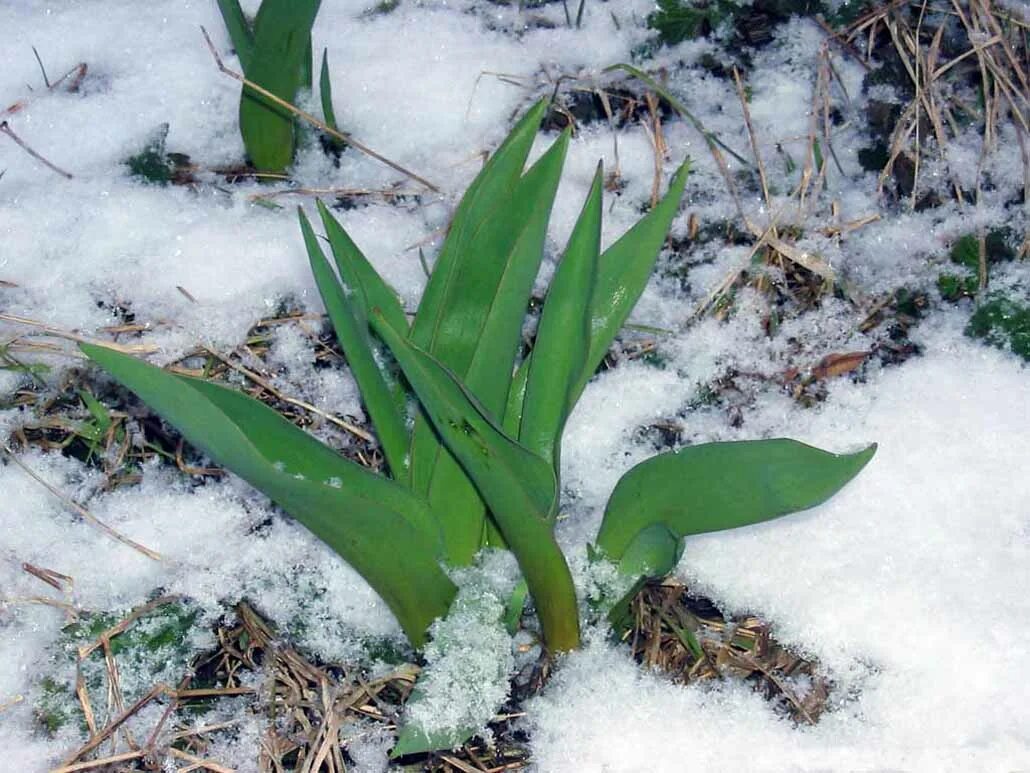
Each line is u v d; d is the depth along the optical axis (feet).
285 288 2.08
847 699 1.80
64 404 2.02
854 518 1.90
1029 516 1.91
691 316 2.08
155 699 1.82
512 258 1.65
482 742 1.78
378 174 2.20
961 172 2.20
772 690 1.82
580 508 1.91
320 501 1.52
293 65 2.03
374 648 1.83
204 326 2.05
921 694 1.79
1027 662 1.80
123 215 2.13
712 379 2.04
